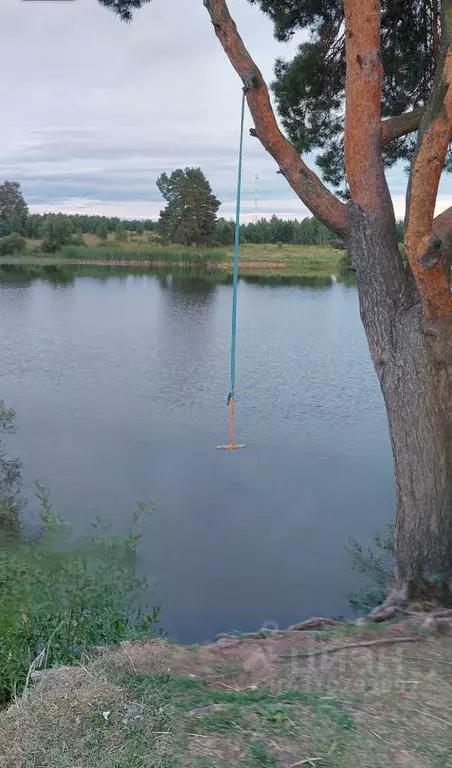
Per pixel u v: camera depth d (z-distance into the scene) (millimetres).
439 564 5406
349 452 11297
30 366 18047
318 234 71750
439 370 5594
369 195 5812
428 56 7977
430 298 5352
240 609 6109
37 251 69125
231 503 8672
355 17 5516
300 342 21875
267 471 10320
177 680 3014
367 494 9391
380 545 7629
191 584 6516
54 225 69125
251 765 2400
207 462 10680
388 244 5832
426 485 5520
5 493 9016
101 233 72875
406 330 5672
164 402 14430
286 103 8773
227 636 3725
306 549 7387
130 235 76062
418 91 8305
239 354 19844
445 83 4723
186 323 26016
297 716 2719
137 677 3037
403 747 2533
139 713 2738
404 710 2799
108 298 34469
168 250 65562
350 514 8656
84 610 4273
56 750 2529
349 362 18719
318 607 6180
